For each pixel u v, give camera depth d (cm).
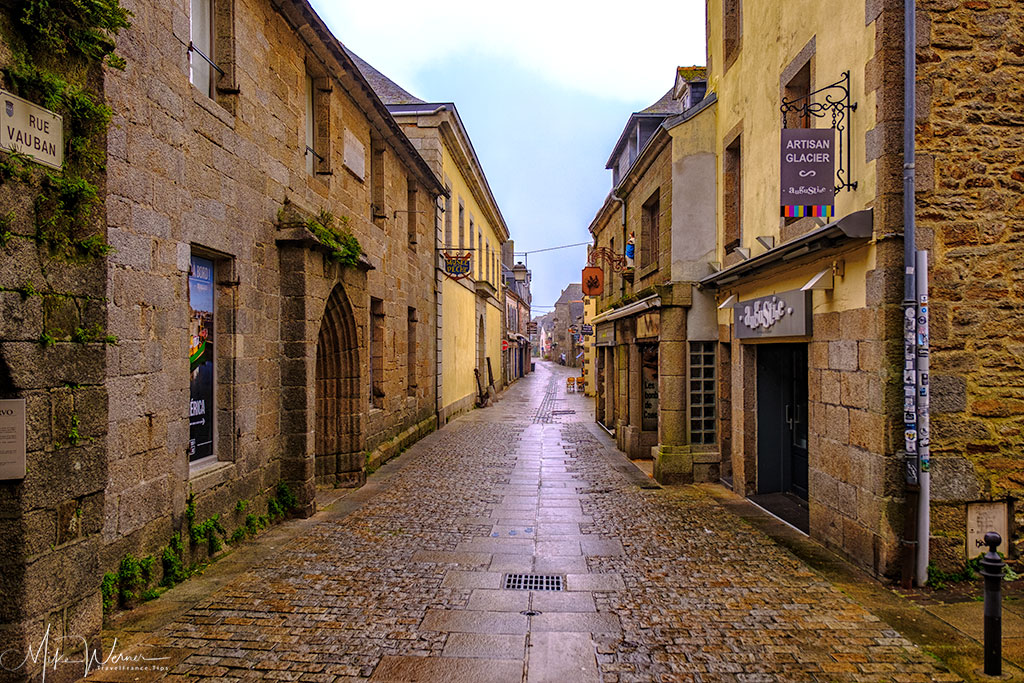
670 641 446
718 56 1002
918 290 541
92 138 390
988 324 555
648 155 1142
